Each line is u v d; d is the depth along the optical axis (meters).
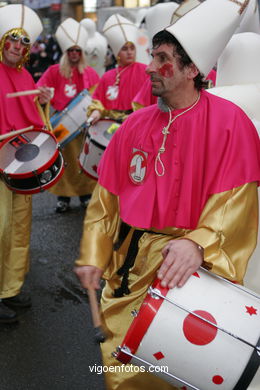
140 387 2.00
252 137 1.86
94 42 8.31
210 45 1.74
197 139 1.83
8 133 3.03
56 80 5.31
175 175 1.84
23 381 2.71
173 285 1.67
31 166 2.99
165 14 3.86
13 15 3.17
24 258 3.26
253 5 3.06
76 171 5.20
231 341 1.63
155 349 1.66
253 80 2.57
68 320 3.30
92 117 4.38
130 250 2.02
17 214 3.18
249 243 1.86
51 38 11.20
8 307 3.38
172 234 1.94
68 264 4.13
